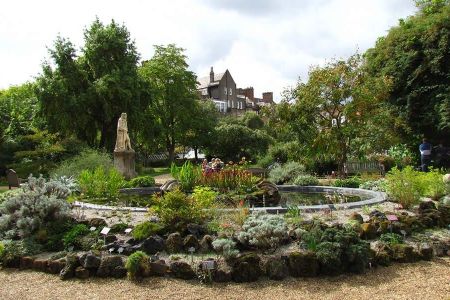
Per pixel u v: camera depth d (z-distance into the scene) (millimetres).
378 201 9148
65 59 26906
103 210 8578
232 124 39781
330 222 6980
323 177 18531
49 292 4906
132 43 30094
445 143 20734
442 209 7668
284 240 5934
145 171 28953
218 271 5121
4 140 26500
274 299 4602
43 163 23188
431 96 20109
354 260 5332
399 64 21125
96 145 29297
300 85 17953
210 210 6918
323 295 4684
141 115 28734
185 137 39406
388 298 4578
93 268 5371
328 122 17766
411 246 5922
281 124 18422
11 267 5871
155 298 4660
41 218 6871
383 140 18281
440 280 5105
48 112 26562
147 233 6113
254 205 9297
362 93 16891
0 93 38062
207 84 66500
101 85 26531
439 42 19547
